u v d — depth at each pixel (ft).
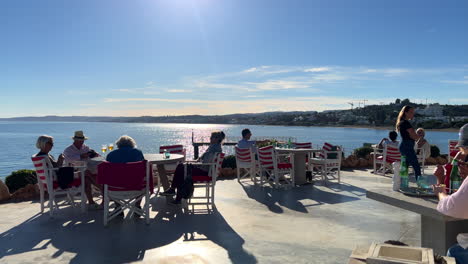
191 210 19.30
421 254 6.38
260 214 18.39
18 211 19.30
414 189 10.54
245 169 30.68
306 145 33.32
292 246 13.44
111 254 12.71
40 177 18.28
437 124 484.33
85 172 19.80
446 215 8.29
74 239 14.44
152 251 13.00
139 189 16.79
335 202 21.24
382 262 6.15
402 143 23.40
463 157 10.61
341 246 13.44
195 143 55.52
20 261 12.11
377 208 19.63
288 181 28.66
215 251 12.93
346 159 38.45
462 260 8.08
